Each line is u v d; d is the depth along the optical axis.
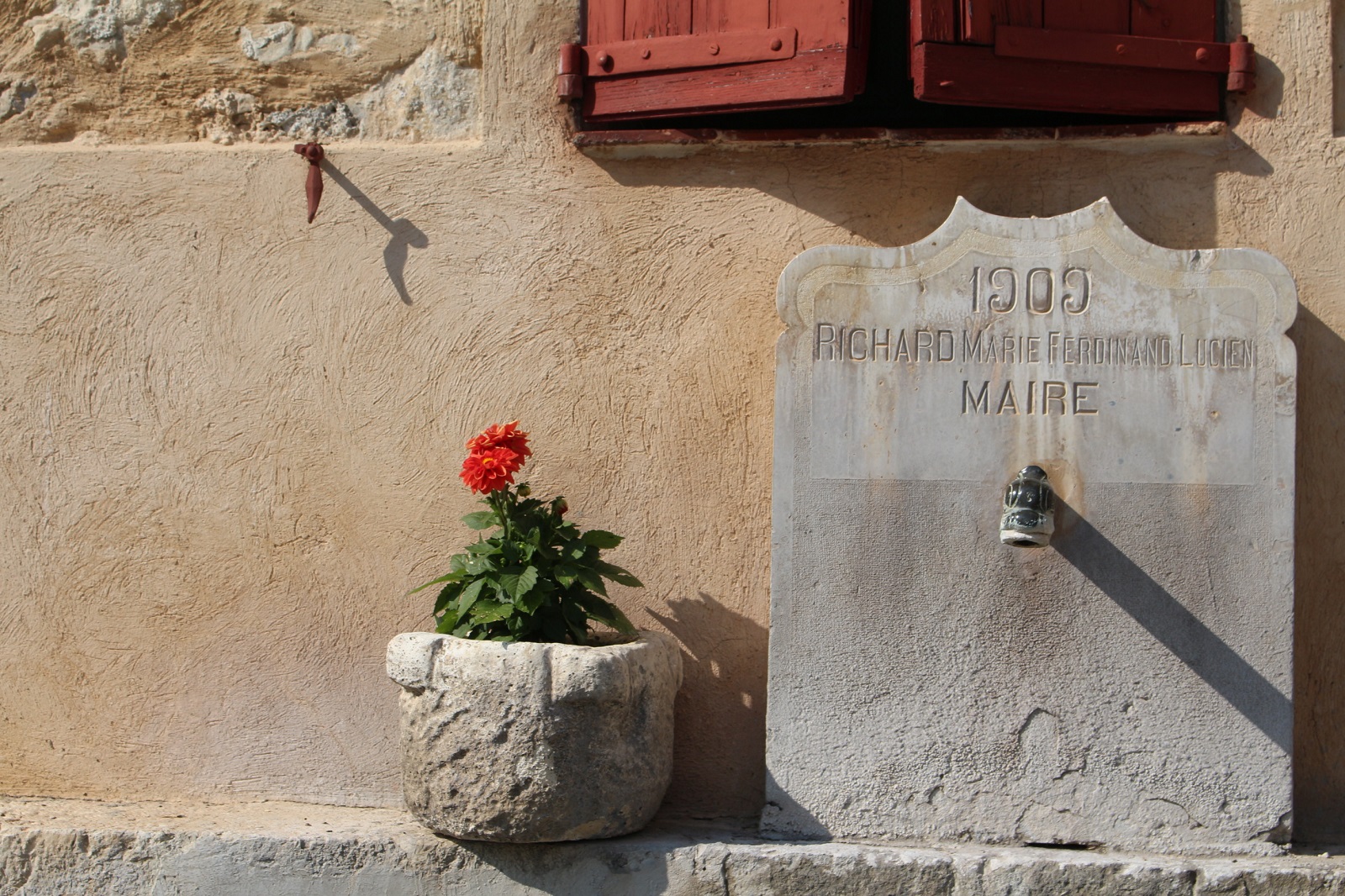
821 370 3.41
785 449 3.41
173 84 3.96
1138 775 3.29
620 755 3.19
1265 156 3.59
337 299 3.79
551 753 3.12
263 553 3.75
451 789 3.17
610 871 3.22
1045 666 3.33
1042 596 3.34
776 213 3.71
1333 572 3.50
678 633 3.64
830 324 3.42
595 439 3.70
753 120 3.85
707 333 3.70
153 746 3.73
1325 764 3.47
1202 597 3.31
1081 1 3.56
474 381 3.74
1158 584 3.32
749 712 3.61
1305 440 3.52
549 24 3.80
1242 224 3.58
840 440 3.40
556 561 3.36
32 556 3.80
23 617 3.78
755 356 3.67
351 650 3.71
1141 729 3.30
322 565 3.74
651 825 3.46
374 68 3.92
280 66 3.94
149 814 3.56
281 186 3.82
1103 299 3.38
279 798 3.70
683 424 3.68
